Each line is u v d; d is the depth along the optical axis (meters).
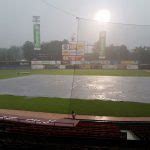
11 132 12.99
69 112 19.70
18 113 19.34
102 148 12.03
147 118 17.95
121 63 72.31
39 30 62.88
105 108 21.05
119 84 39.78
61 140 12.40
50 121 13.84
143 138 12.14
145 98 26.91
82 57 74.00
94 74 60.59
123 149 11.99
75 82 42.66
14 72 68.12
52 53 85.38
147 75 57.88
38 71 71.50
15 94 29.31
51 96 27.69
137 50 68.88
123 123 13.85
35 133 12.73
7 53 90.50
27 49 88.62
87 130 12.27
